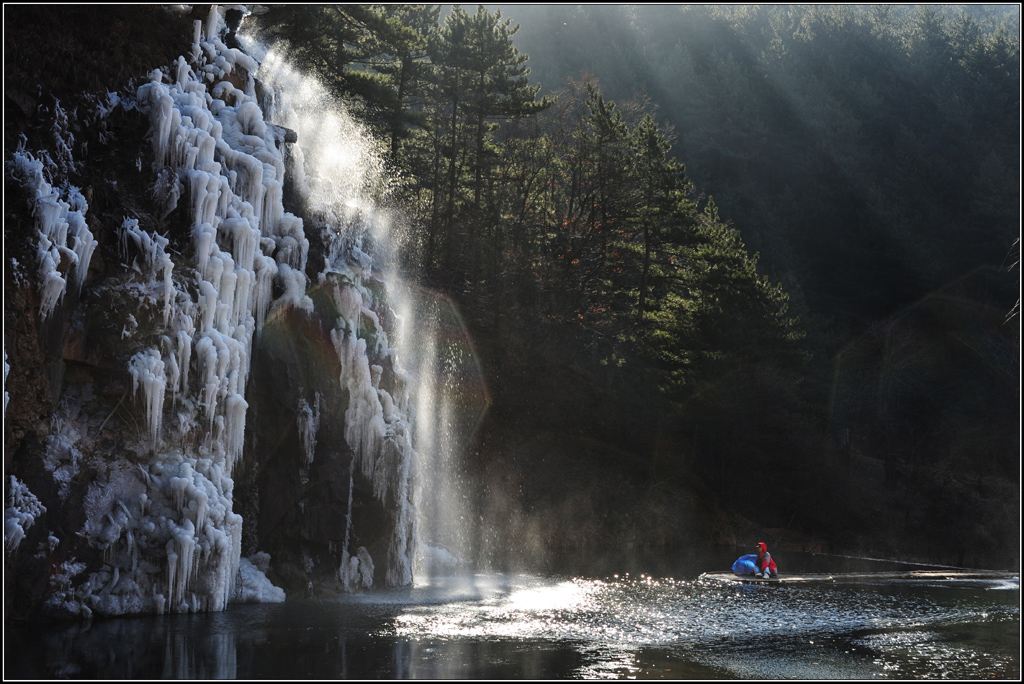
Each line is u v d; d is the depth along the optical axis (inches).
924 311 2810.0
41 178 634.2
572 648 607.5
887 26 4456.2
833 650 639.1
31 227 618.8
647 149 2058.3
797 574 1182.9
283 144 904.3
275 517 792.9
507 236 1940.2
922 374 2544.3
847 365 2556.6
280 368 803.4
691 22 4384.8
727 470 1956.2
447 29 1897.1
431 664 540.7
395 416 883.4
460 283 1667.1
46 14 708.7
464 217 1865.2
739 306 2032.5
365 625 660.1
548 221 2111.2
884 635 706.8
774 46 4215.1
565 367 1750.7
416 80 1898.4
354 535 842.8
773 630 714.2
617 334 1926.7
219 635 602.2
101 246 702.5
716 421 1908.2
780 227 3408.0
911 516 2078.0
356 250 954.7
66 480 641.6
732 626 725.3
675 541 1685.5
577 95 2456.9
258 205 829.8
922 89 3895.2
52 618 624.7
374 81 1667.1
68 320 652.7
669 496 1755.7
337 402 835.4
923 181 3373.5
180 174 770.8
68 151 692.7
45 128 682.2
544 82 3388.3
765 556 1107.9
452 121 1907.0
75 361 661.9
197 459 710.5
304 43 1518.2
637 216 2026.3
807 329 2573.8
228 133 850.1
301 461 811.4
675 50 4065.0
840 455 2162.9
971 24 4067.4
